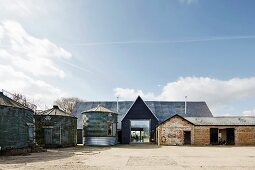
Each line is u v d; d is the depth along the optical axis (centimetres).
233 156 2411
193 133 4112
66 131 3653
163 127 4169
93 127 4072
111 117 4153
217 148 3447
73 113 5281
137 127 5725
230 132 4184
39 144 3456
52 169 1603
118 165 1794
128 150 3117
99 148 3472
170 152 2834
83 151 2956
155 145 4109
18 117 2733
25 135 2838
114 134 4216
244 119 4347
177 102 5412
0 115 2502
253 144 4103
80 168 1647
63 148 3462
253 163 1919
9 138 2581
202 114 5156
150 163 1903
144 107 4875
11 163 1877
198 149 3272
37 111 3956
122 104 5400
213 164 1859
